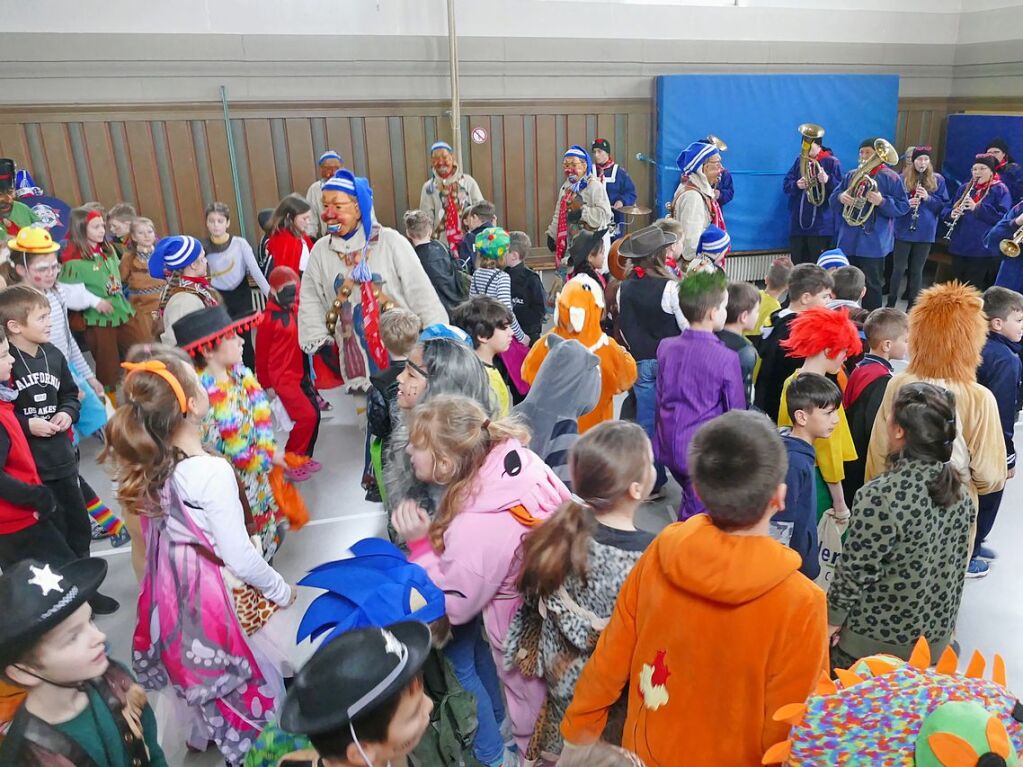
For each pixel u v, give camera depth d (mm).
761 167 8961
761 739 1482
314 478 4750
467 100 8195
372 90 7957
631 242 4027
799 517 2615
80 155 7375
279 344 4480
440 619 1879
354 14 7723
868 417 3119
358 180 4016
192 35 7363
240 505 2166
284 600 2295
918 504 2043
